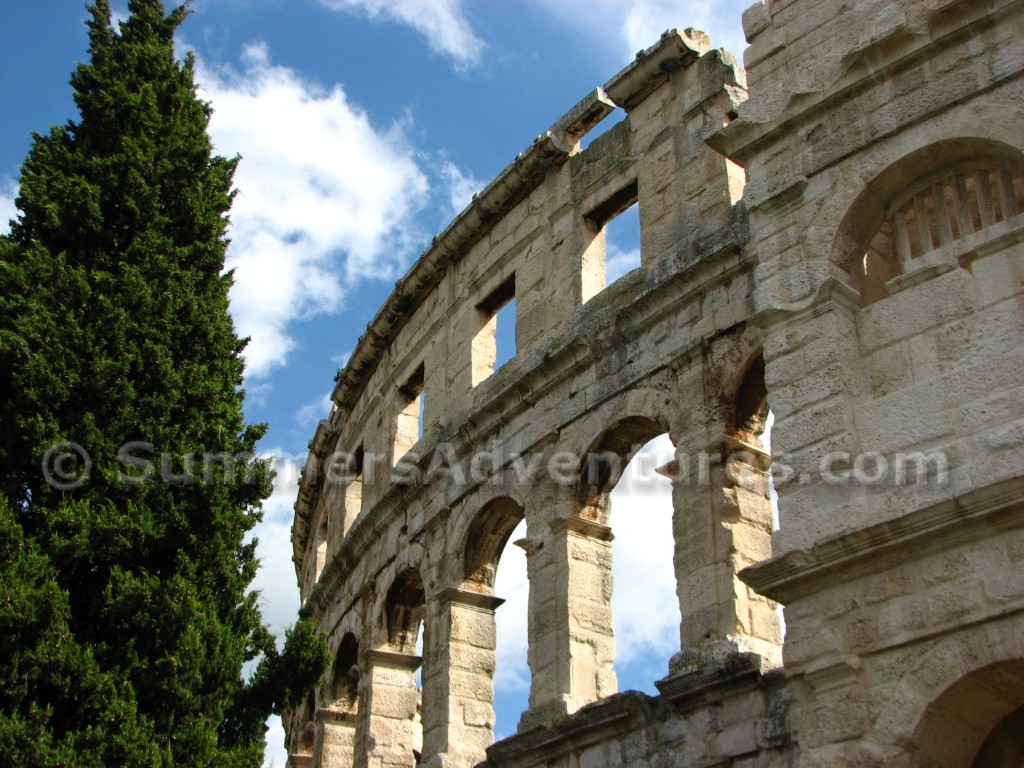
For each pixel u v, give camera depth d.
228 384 25.72
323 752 33.72
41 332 23.70
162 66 29.42
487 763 25.28
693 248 26.81
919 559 16.36
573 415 27.66
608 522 26.95
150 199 26.66
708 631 22.58
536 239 31.75
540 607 26.23
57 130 27.88
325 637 24.12
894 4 19.91
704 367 25.16
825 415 18.25
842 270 19.28
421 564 30.94
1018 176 18.66
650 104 30.28
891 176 19.16
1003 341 17.19
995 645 15.36
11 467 23.00
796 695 16.95
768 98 21.03
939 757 15.86
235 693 22.58
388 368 37.38
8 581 20.86
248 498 24.19
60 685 20.62
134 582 21.78
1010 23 18.56
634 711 22.50
